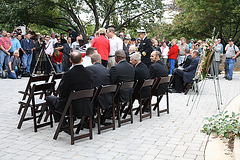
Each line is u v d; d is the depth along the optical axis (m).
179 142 4.69
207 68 7.10
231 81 13.27
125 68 5.60
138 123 5.87
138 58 6.22
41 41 13.13
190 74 9.29
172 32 26.50
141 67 6.15
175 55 14.27
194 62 9.28
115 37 9.44
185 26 23.56
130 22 24.17
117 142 4.68
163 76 6.75
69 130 4.71
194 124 5.79
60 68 13.93
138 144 4.59
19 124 5.30
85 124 5.40
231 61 13.67
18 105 7.09
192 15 22.16
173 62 14.32
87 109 4.61
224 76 14.56
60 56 13.76
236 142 4.22
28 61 12.97
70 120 4.50
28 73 12.93
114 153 4.19
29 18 22.23
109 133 5.17
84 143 4.61
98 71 5.38
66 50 13.82
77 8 23.50
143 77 6.10
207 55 6.86
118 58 5.72
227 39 24.53
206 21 21.62
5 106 6.95
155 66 6.71
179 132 5.24
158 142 4.68
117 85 5.37
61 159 3.94
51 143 4.57
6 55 11.89
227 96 9.13
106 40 8.73
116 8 23.02
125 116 6.18
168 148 4.41
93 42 8.68
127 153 4.19
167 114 6.68
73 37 15.44
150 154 4.16
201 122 5.95
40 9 21.17
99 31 8.73
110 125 5.34
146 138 4.89
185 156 4.08
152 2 22.23
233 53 13.66
